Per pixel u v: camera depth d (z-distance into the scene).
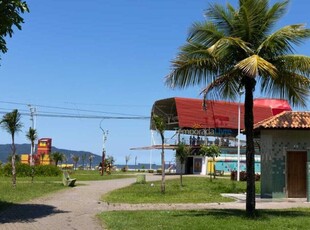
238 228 12.83
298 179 23.28
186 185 32.78
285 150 23.36
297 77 15.12
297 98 15.62
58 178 45.38
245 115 16.00
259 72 14.48
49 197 22.89
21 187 29.25
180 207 19.50
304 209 18.33
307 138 23.44
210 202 21.84
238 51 15.23
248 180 15.87
